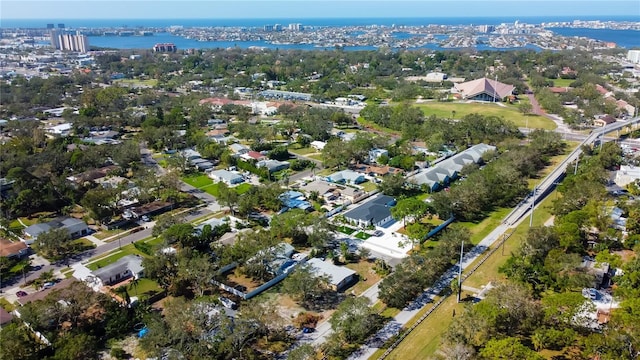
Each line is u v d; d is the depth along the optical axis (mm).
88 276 91000
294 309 82812
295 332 76125
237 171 159250
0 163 143000
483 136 183875
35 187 128250
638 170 142250
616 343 62219
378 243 107062
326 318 79938
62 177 137875
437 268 90438
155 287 90250
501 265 95125
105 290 87750
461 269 91000
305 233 108438
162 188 134500
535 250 90125
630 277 80875
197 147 179875
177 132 196250
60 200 129000
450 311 80750
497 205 126938
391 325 77438
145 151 184625
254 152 173875
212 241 105500
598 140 186750
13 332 68875
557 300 72188
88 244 108250
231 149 178750
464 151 167375
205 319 71250
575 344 69312
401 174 140375
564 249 95000
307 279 83125
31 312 72000
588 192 115000
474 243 105625
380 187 136875
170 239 102062
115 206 124312
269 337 74500
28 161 145875
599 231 105312
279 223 109000
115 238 111312
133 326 77938
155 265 88250
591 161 149750
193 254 93125
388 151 170750
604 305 79812
